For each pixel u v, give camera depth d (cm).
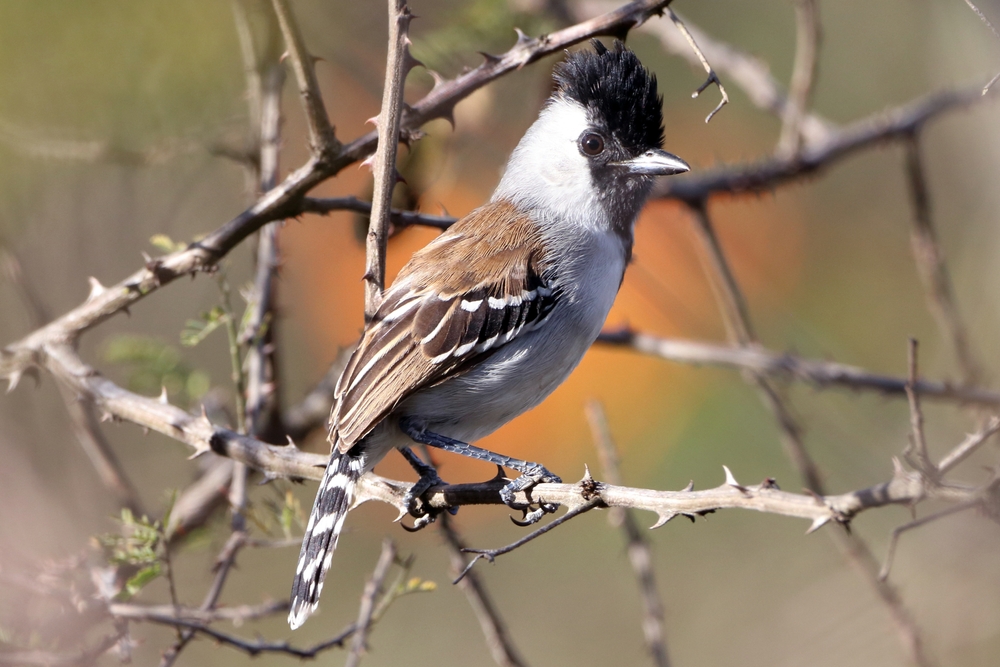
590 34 718
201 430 735
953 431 1259
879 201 1577
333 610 1351
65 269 1090
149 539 759
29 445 1068
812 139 1255
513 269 779
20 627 768
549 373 792
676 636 1352
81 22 710
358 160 753
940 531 1181
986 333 1380
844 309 1541
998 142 1362
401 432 753
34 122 742
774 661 1272
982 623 1125
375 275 721
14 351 798
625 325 1118
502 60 745
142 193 1113
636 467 1396
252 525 902
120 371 1216
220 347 1312
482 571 1432
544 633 1399
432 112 741
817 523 526
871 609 1225
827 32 1678
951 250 1497
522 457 1395
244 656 1288
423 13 1339
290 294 1398
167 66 753
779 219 1569
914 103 1189
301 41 708
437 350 735
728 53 1262
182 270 786
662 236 1468
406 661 1348
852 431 1334
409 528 699
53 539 1015
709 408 1412
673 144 1570
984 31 1352
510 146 1280
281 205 767
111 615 749
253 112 927
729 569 1397
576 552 1449
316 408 1102
